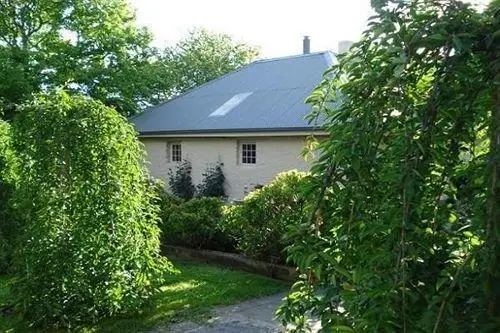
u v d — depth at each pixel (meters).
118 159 5.24
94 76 18.09
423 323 1.73
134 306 5.42
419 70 1.96
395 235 1.79
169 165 16.20
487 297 1.70
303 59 16.64
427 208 2.00
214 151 14.85
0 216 6.87
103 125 5.17
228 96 16.33
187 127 15.16
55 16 18.62
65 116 5.08
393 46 1.88
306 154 2.79
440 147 1.95
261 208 7.40
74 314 5.19
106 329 5.09
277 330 5.05
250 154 14.09
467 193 1.99
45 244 5.07
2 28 18.56
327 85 2.50
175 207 9.15
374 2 1.97
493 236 1.65
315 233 2.07
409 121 1.87
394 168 1.85
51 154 5.05
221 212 8.78
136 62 20.38
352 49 2.21
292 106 13.55
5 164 6.84
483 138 1.96
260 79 16.61
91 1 18.73
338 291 2.09
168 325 5.22
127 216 5.26
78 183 5.09
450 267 1.84
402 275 1.74
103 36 18.91
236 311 5.68
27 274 5.11
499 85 1.72
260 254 7.51
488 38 1.80
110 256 5.19
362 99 1.99
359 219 1.95
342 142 1.95
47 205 5.06
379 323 1.72
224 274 7.43
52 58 17.94
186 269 7.77
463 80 1.84
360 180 1.95
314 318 2.62
